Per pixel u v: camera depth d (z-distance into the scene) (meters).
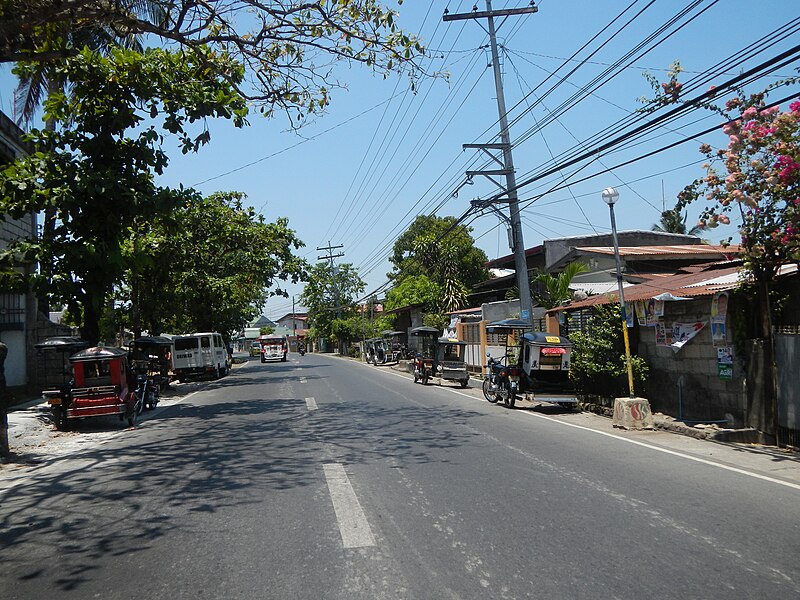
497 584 4.29
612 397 14.09
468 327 30.33
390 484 7.22
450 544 5.11
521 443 10.02
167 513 6.29
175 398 20.64
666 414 12.79
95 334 15.13
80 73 13.06
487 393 16.94
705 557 4.76
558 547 5.00
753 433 9.99
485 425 12.19
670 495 6.62
